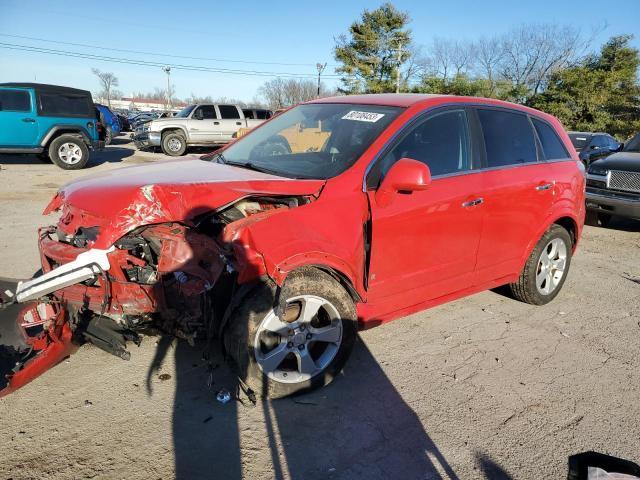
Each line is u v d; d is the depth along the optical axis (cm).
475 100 406
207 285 268
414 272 353
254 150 401
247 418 286
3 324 310
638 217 831
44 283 274
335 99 428
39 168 1372
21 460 245
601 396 330
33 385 306
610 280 577
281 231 281
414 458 263
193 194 283
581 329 432
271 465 252
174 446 260
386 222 324
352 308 312
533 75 4500
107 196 288
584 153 1366
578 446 279
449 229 362
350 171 320
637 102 3491
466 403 313
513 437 284
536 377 349
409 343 388
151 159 1731
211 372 296
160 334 309
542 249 452
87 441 261
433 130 365
